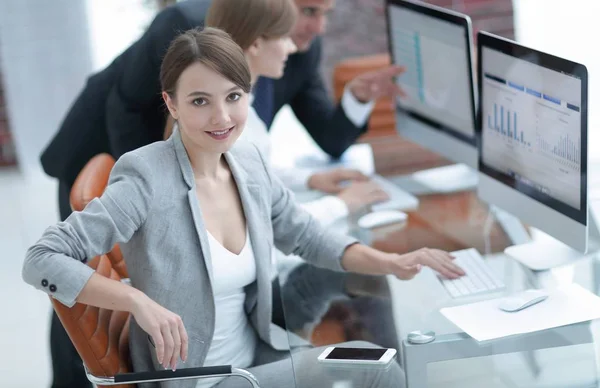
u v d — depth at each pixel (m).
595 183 3.75
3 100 5.86
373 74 3.35
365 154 3.36
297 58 3.37
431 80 3.08
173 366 1.89
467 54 2.79
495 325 1.94
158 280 2.00
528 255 2.31
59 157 3.24
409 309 2.08
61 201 3.29
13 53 5.55
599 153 4.87
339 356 1.87
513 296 2.04
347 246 2.33
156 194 1.98
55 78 5.63
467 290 2.15
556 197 2.28
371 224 2.65
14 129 5.73
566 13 6.39
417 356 1.84
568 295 2.05
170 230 2.00
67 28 5.54
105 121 3.20
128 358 2.14
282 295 2.25
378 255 2.30
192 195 2.02
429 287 2.20
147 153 2.02
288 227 2.33
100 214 1.93
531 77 2.29
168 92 2.00
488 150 2.60
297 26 3.23
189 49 1.95
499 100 2.48
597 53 6.00
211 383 2.10
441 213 2.70
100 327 2.01
